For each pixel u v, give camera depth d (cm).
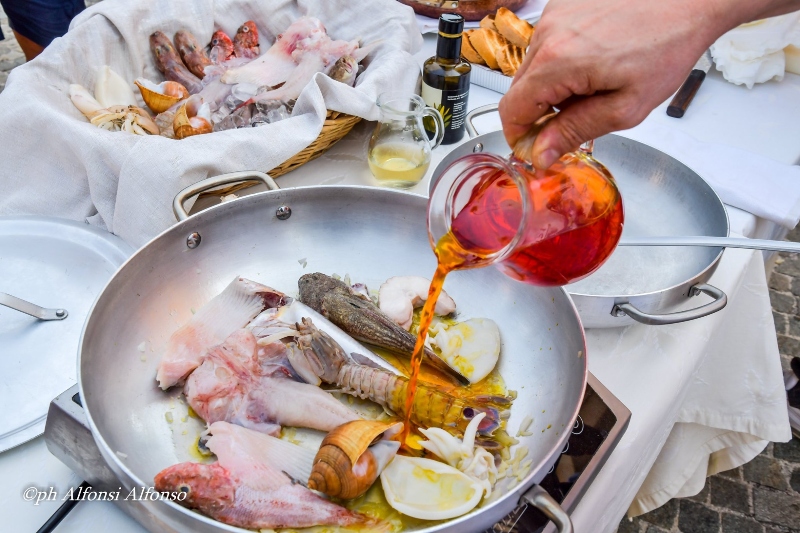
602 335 98
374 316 94
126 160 106
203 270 98
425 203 101
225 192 118
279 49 146
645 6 56
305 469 75
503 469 77
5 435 76
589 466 72
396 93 135
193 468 69
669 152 133
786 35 162
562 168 62
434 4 175
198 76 149
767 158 132
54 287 96
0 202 121
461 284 102
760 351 119
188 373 84
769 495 175
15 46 334
